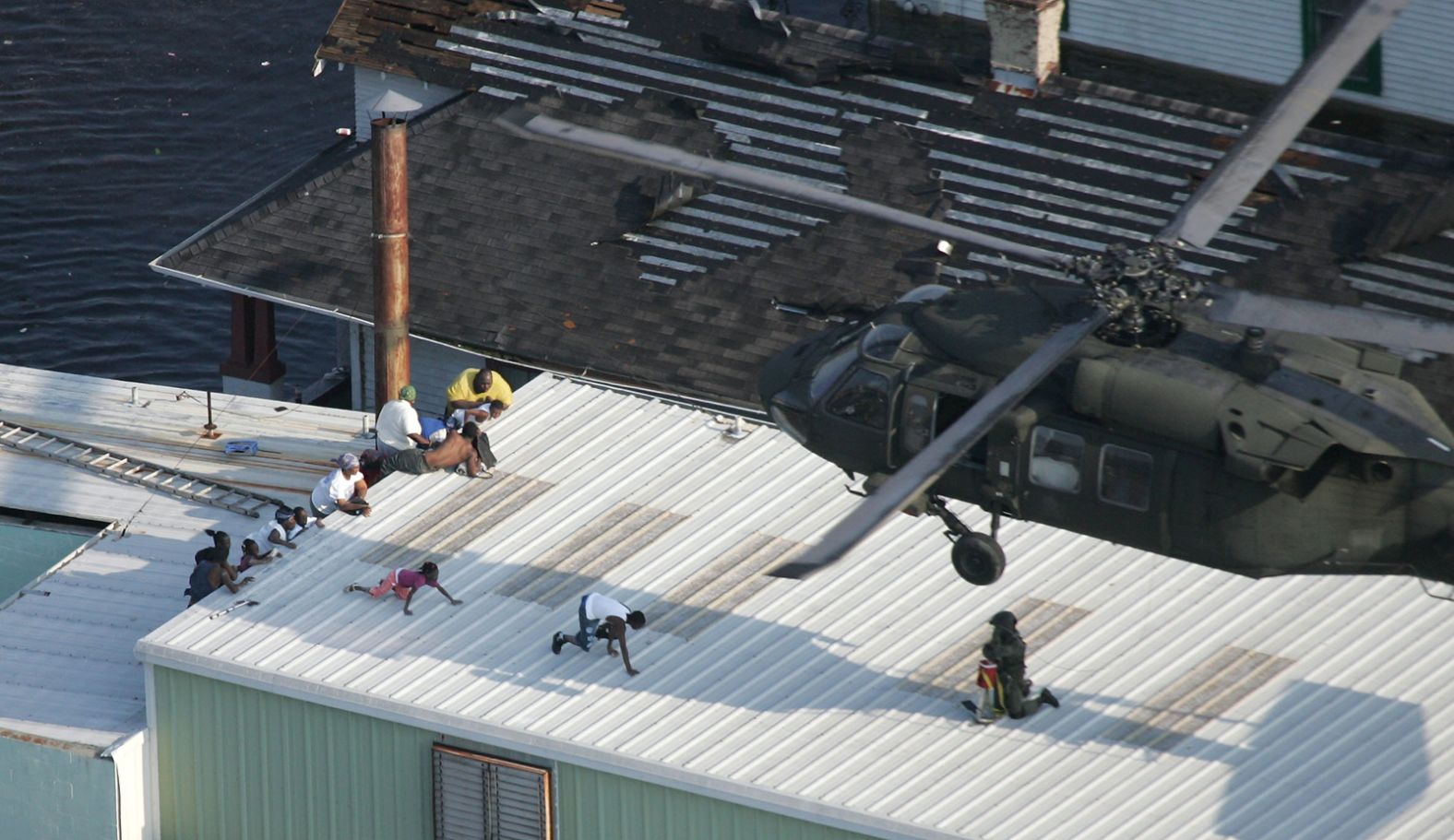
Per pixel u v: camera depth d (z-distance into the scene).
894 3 176.62
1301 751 99.06
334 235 161.25
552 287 153.88
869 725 103.00
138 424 150.50
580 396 134.88
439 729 105.81
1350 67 89.50
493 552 119.00
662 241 155.38
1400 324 78.06
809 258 151.25
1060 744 100.69
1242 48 161.50
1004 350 87.69
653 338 148.62
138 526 136.50
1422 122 155.25
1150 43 165.88
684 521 121.00
